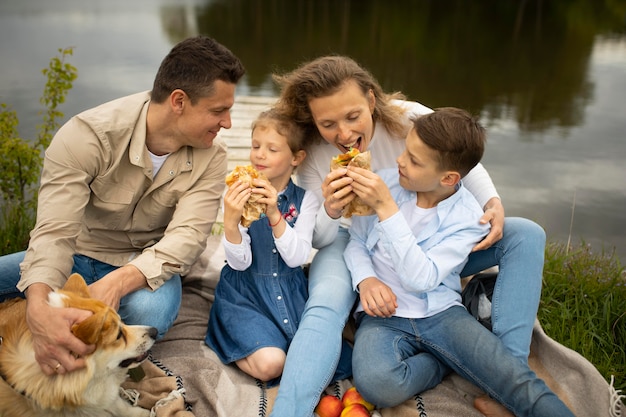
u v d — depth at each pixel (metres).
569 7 19.27
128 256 3.35
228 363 3.11
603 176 6.61
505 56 12.72
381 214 3.00
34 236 2.89
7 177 4.82
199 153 3.23
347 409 2.80
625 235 5.38
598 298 3.88
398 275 3.01
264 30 15.15
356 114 3.12
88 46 12.10
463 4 20.06
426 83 10.50
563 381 3.02
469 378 2.91
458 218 3.10
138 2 19.31
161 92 3.00
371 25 16.31
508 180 6.47
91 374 2.55
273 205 3.07
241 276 3.31
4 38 12.57
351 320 3.45
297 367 2.77
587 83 10.54
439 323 2.99
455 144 2.92
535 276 3.04
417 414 2.83
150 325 3.10
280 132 3.26
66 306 2.56
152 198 3.24
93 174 3.05
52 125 5.21
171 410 2.76
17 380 2.53
